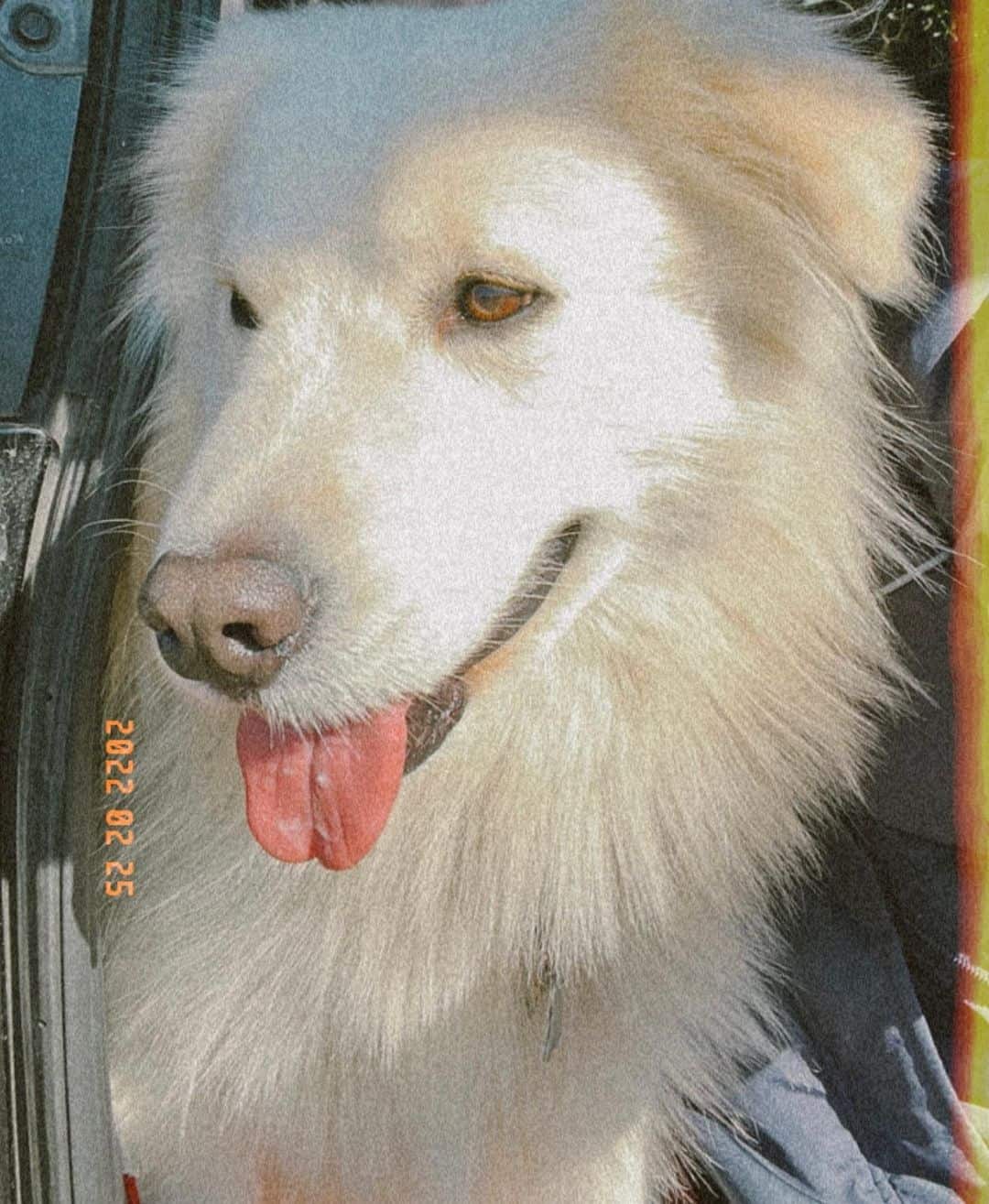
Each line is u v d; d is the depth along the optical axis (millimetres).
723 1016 845
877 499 817
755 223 780
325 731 727
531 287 739
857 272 771
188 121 807
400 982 794
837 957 866
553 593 772
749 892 834
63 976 735
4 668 728
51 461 724
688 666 797
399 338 738
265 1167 832
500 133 738
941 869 885
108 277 728
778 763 821
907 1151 872
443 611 725
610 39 768
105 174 721
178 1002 805
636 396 759
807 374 791
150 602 704
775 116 770
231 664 708
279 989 797
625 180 756
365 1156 821
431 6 798
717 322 774
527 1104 820
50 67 704
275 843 726
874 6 862
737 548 791
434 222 729
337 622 709
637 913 812
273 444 718
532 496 743
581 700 791
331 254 737
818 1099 860
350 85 752
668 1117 860
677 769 806
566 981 802
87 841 742
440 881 792
